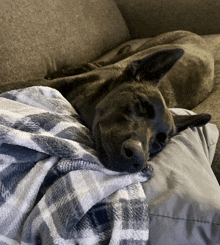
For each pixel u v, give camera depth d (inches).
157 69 23.2
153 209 15.5
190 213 15.6
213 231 15.2
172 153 19.9
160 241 15.0
